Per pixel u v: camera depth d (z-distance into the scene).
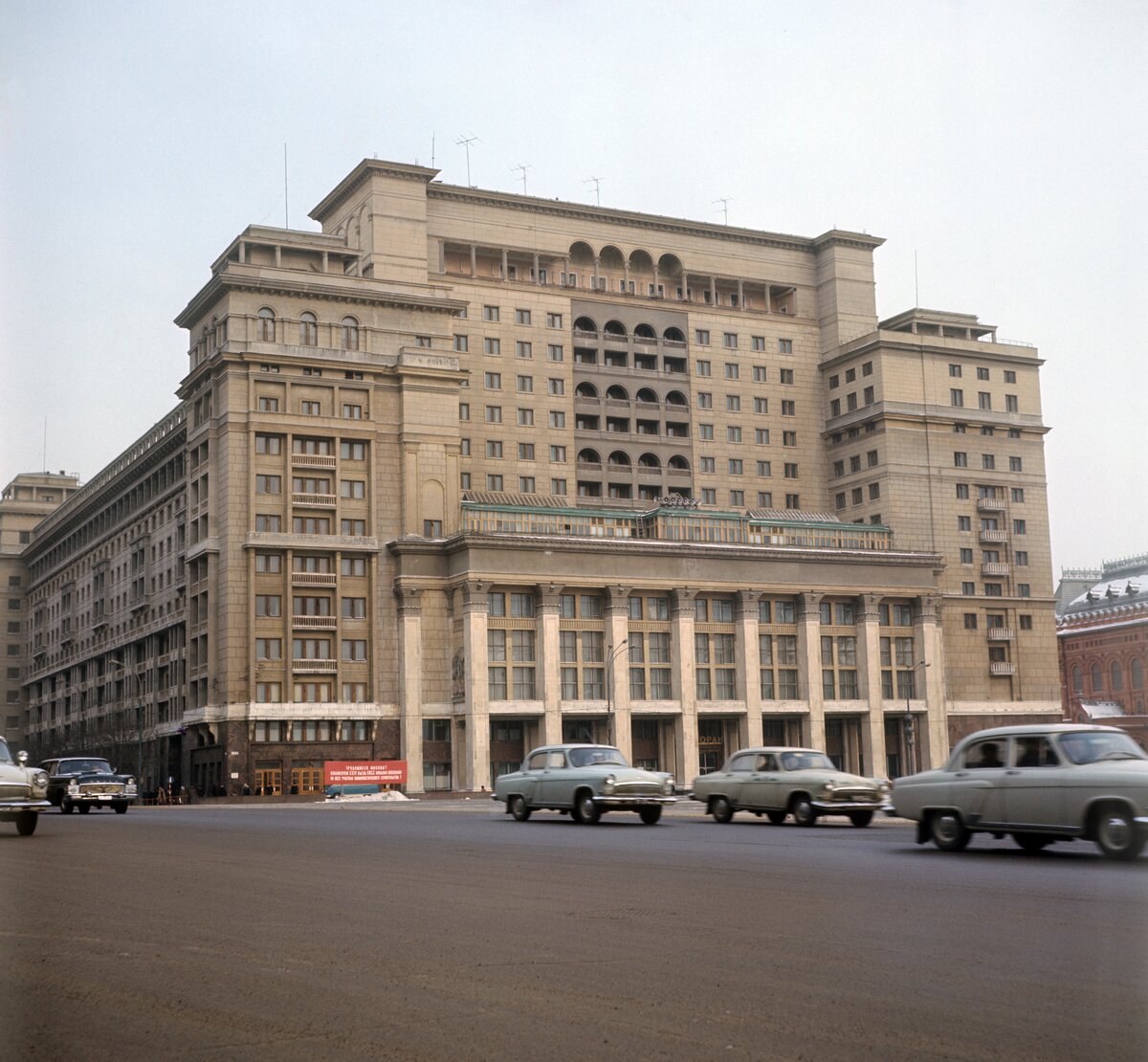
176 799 96.00
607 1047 9.18
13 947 13.30
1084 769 23.00
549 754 39.06
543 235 125.31
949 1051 8.98
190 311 109.56
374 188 115.44
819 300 135.75
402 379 107.50
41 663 162.62
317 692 101.56
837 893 17.28
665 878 19.41
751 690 111.56
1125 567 123.69
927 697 117.75
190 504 108.56
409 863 22.39
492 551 103.69
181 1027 9.88
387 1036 9.54
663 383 126.88
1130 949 12.61
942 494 125.69
